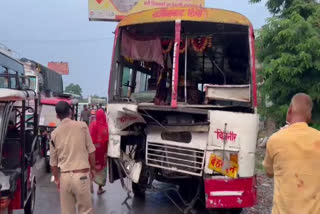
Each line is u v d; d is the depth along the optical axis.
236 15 6.29
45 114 10.65
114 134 6.44
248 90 5.90
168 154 6.20
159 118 6.44
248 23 6.23
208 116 5.73
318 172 2.99
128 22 6.66
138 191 7.73
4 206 4.41
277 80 11.32
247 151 5.64
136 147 6.74
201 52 7.38
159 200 7.63
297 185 3.00
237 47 7.36
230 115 5.68
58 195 7.99
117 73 6.80
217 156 5.71
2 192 4.43
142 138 6.70
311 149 3.04
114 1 19.34
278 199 3.08
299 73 10.91
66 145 4.92
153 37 7.06
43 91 22.47
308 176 2.99
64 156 4.94
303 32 10.94
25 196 5.37
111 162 6.61
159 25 6.71
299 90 11.12
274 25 11.24
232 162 5.66
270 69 10.92
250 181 5.68
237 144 5.64
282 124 11.92
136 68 7.57
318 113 11.20
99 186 8.05
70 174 4.88
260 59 11.97
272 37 11.37
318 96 10.85
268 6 12.74
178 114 6.30
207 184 5.73
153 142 6.33
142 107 6.14
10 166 5.16
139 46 7.13
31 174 6.07
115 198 7.75
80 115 21.20
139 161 6.58
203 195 6.59
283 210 3.03
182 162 6.06
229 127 5.68
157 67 7.58
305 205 2.96
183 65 7.30
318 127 10.87
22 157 5.11
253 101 5.87
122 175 6.70
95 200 7.57
